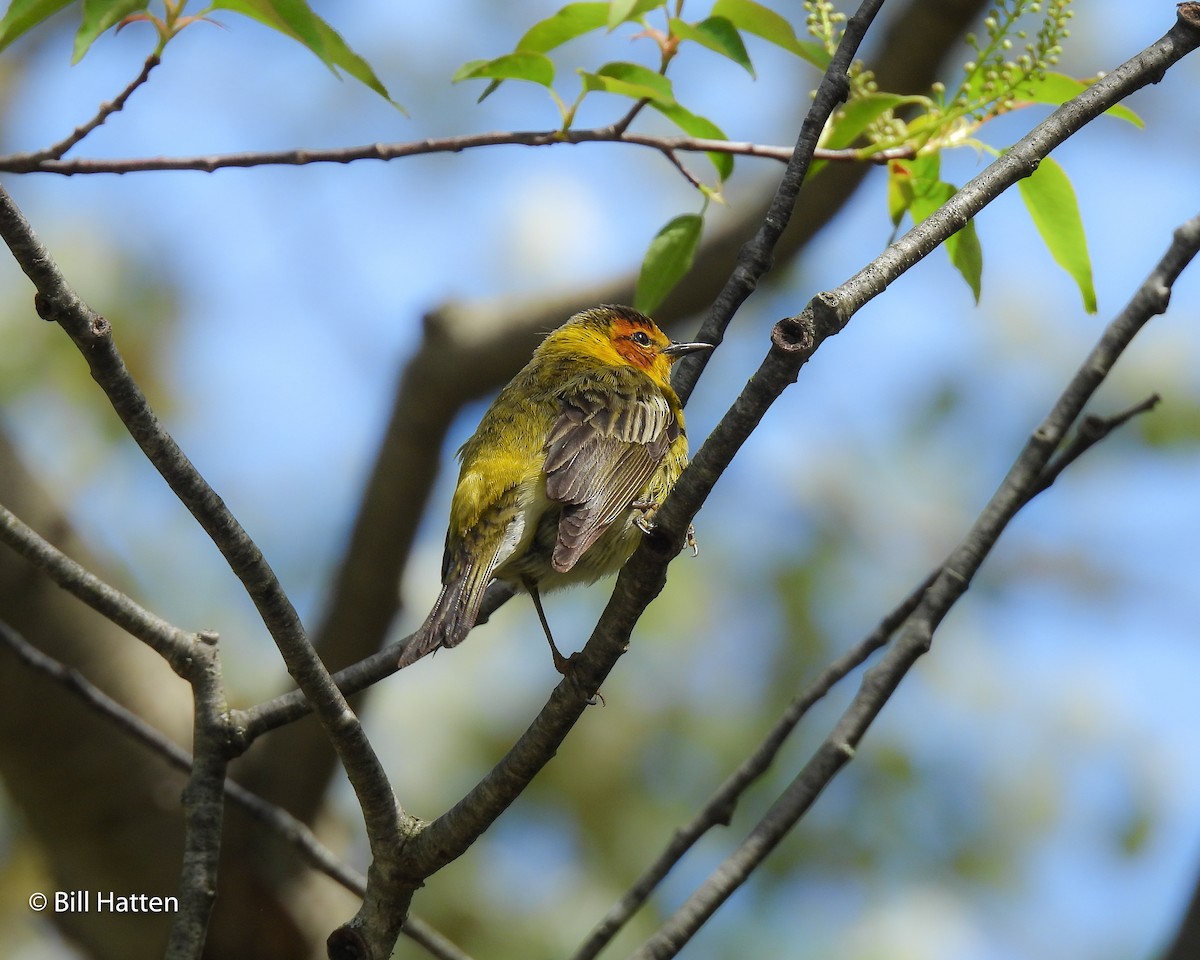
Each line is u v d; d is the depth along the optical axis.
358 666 7.92
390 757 13.85
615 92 8.37
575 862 13.97
